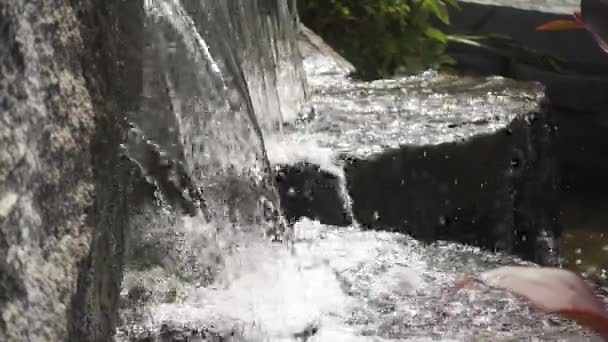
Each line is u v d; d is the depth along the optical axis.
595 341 3.17
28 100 1.87
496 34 11.11
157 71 3.59
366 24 9.62
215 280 3.57
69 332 1.90
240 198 3.99
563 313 3.37
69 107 2.03
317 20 9.65
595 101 10.11
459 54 11.18
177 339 3.02
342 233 4.21
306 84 6.60
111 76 2.29
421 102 6.61
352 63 9.41
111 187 2.28
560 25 2.36
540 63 10.52
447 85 7.15
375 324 3.31
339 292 3.58
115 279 2.36
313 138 5.68
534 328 3.25
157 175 3.57
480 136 5.91
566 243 7.96
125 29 2.48
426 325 3.30
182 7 3.92
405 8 9.70
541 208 6.71
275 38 6.16
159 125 3.58
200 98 3.88
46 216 1.88
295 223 4.36
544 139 6.71
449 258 3.94
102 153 2.18
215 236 3.76
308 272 3.74
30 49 1.88
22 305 1.75
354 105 6.51
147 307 3.20
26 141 1.84
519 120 6.31
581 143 10.16
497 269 3.75
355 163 5.29
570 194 9.50
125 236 2.90
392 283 3.64
